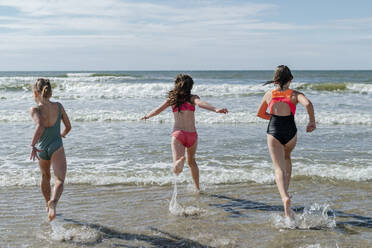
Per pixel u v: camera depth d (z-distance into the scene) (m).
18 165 6.44
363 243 3.47
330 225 3.92
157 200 4.77
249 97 18.97
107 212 4.33
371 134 9.50
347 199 4.77
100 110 13.95
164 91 20.81
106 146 8.05
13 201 4.68
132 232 3.76
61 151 3.91
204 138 8.96
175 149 4.42
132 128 10.62
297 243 3.48
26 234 3.69
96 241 3.54
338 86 23.84
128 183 5.48
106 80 33.53
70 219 4.11
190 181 5.59
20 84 24.05
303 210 4.40
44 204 4.59
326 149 7.71
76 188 5.23
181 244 3.47
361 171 5.95
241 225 3.94
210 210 4.42
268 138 4.12
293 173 5.90
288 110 4.06
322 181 5.54
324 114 12.81
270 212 4.35
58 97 18.55
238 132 9.85
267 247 3.40
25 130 10.06
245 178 5.69
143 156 7.18
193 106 4.54
